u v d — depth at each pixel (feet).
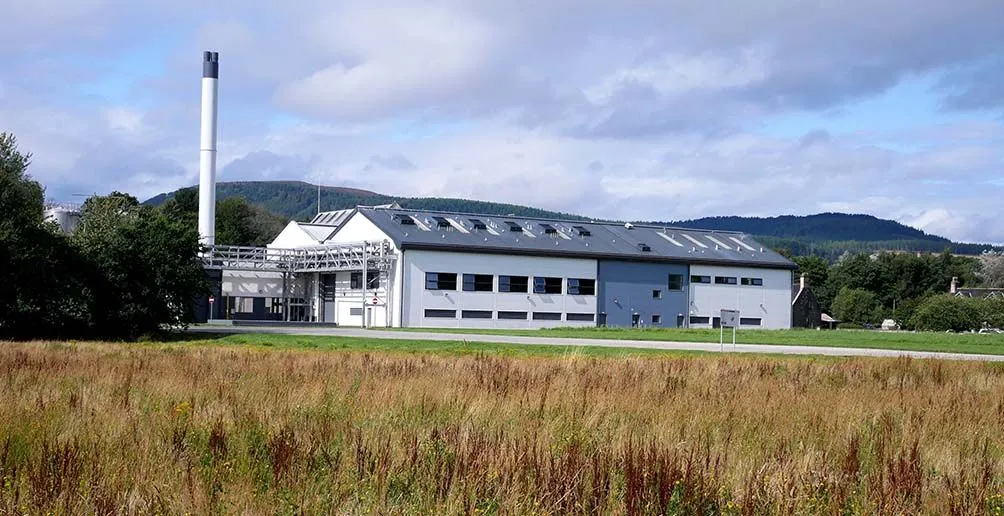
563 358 81.76
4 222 154.51
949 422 43.91
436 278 234.99
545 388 50.98
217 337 166.40
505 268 243.60
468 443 32.68
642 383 58.65
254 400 44.96
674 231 296.71
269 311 269.64
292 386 52.06
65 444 30.73
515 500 26.08
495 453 31.40
